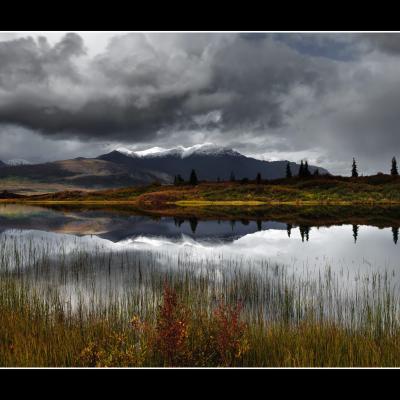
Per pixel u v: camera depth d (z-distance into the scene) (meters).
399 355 10.32
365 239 41.94
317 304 16.50
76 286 20.08
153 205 123.12
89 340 10.75
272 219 67.31
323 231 49.38
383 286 20.47
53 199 177.12
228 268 26.08
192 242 41.12
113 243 40.25
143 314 14.45
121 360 9.68
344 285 20.78
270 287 19.91
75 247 36.62
